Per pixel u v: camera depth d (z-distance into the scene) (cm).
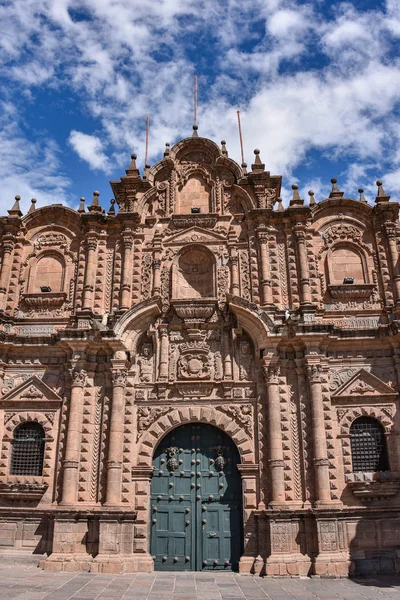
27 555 2358
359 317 2734
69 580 2036
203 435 2569
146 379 2642
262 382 2592
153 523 2434
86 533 2353
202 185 3091
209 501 2456
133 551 2350
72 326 2753
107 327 2728
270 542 2288
